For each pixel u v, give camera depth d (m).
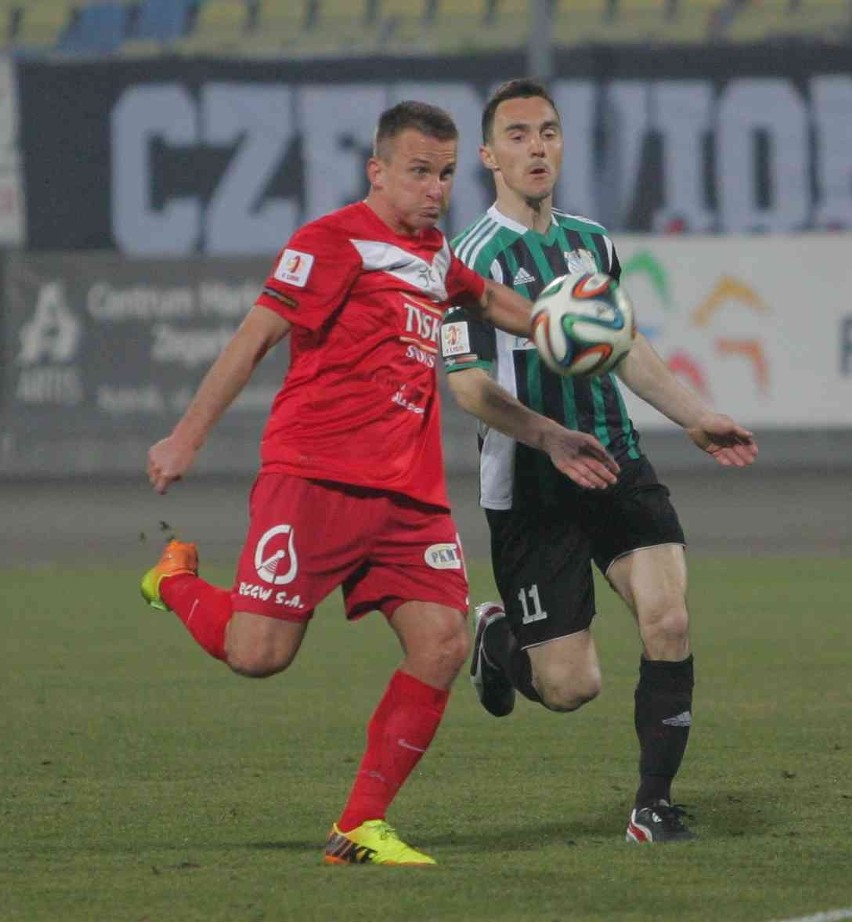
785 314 81.00
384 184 18.61
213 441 85.81
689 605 45.78
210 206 88.62
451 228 86.50
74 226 88.94
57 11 99.75
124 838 20.30
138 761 25.80
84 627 42.69
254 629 18.59
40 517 71.19
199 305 83.94
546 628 22.06
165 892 17.27
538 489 21.67
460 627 18.89
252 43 97.25
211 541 62.97
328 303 18.31
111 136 88.56
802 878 17.78
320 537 18.59
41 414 84.94
